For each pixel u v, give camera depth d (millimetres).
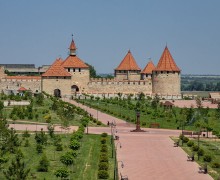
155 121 199500
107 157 122375
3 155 113750
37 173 103312
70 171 106812
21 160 114250
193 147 138875
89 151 131125
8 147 119938
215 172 112625
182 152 136000
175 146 145000
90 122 189375
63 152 126500
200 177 107688
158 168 115812
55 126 171375
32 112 192250
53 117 189125
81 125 167875
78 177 102250
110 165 117312
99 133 164250
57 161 115188
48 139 145875
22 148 129250
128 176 107375
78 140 145125
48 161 109438
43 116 188875
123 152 134250
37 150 124625
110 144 145500
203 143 151750
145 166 117562
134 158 126500
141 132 172375
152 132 173375
